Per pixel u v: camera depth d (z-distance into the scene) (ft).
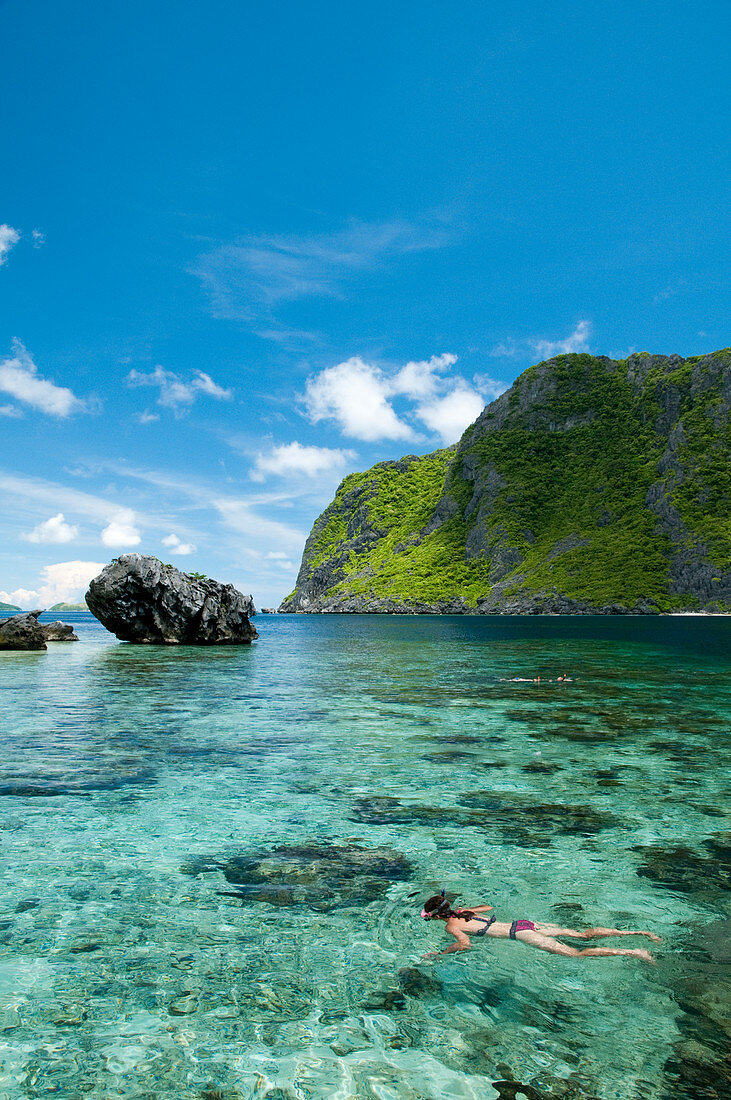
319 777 37.63
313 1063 14.08
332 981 17.37
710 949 18.94
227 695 72.13
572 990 16.85
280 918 20.88
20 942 19.25
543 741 47.29
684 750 44.65
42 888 22.97
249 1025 15.49
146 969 17.88
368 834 28.58
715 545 491.31
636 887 23.29
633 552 530.27
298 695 71.87
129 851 26.43
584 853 26.45
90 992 16.79
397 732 50.85
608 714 58.70
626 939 19.53
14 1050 14.53
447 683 82.38
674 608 469.57
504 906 21.75
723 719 55.98
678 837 28.30
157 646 157.99
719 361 604.49
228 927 20.27
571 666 103.30
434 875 24.30
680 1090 13.09
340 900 22.20
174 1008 16.15
